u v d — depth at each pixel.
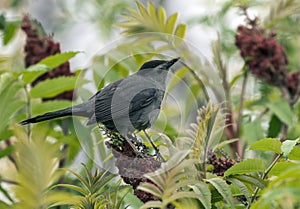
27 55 10.84
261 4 11.80
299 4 11.17
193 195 6.12
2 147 10.38
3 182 7.39
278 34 12.26
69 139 8.79
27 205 5.98
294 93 10.76
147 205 6.04
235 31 12.12
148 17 10.04
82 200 7.02
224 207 7.82
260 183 6.98
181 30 9.99
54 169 6.11
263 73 10.67
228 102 10.03
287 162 6.84
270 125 10.74
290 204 6.09
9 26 11.88
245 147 10.05
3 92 8.97
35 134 6.08
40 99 10.38
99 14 13.33
